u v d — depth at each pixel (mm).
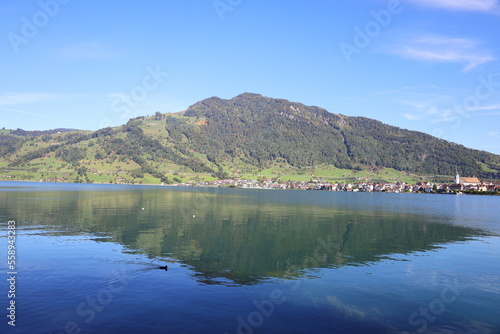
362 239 47125
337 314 21031
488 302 23578
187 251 36531
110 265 30016
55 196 118938
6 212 67125
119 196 131000
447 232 56438
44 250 34969
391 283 27312
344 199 164000
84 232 46250
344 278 28297
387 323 20016
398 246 42594
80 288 24109
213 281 26562
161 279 26562
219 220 63750
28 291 23297
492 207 126875
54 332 17688
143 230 49406
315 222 65062
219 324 19109
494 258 36688
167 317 19781
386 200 163875
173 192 187375
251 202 119188
